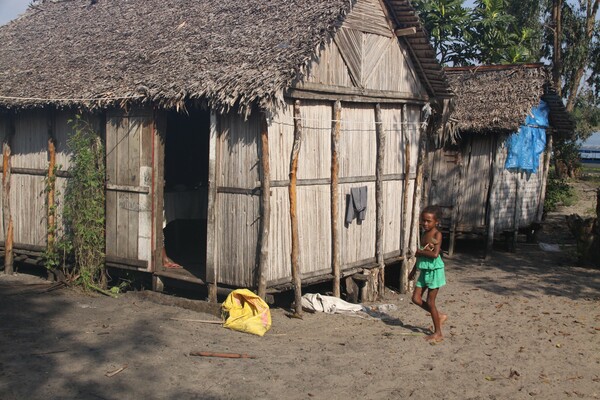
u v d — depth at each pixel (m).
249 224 7.80
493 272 12.45
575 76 25.53
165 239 11.52
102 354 6.30
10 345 6.42
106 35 10.81
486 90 14.44
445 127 11.38
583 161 49.12
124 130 8.70
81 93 8.70
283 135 7.94
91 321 7.50
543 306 9.59
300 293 8.23
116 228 8.91
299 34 7.87
